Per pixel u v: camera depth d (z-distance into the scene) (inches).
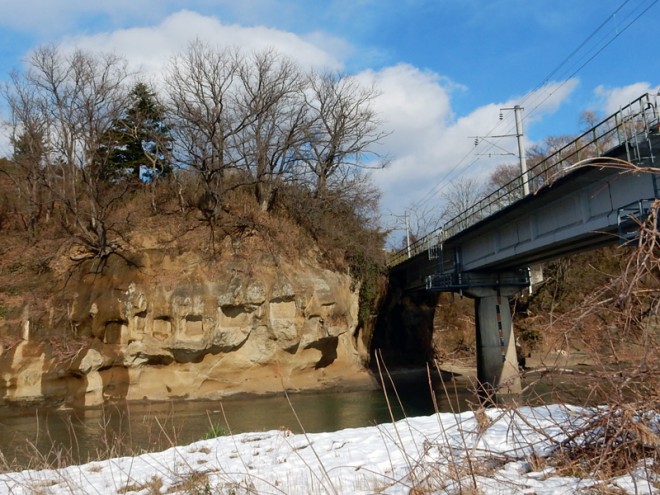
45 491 323.3
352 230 1758.1
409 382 1558.8
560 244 1055.6
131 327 1296.8
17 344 1240.8
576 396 274.2
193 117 1557.6
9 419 1055.6
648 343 210.2
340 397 1289.4
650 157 730.8
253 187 1685.5
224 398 1304.1
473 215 1409.9
